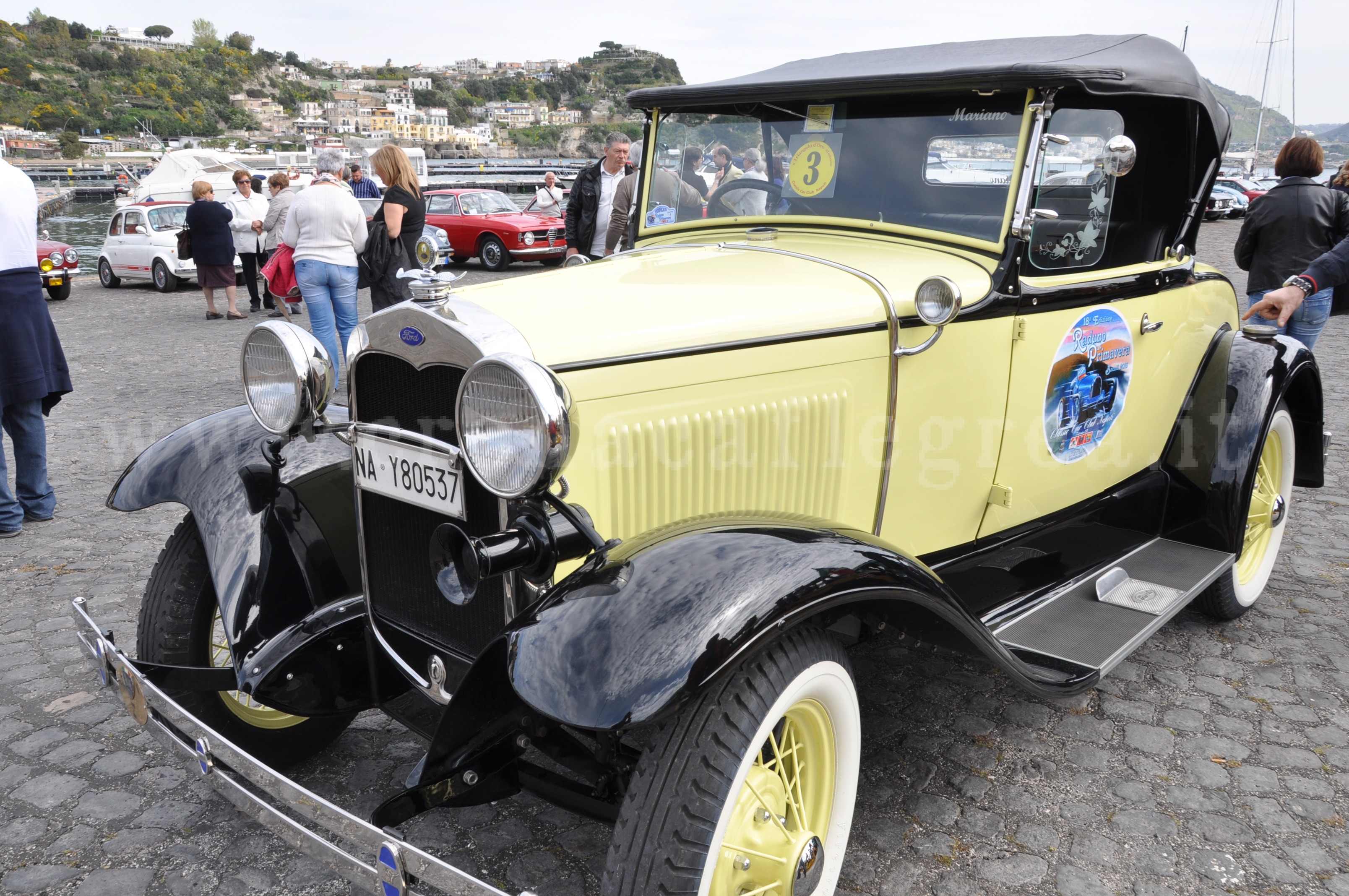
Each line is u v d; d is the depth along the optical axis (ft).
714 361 6.97
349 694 7.89
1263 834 7.88
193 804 8.39
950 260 8.58
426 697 7.52
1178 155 10.50
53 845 7.78
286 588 7.97
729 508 7.36
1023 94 8.23
